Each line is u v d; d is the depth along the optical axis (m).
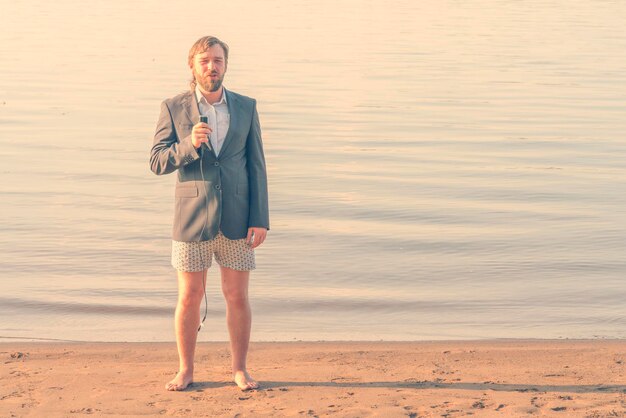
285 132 18.70
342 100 23.56
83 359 6.05
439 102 23.31
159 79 27.53
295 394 5.06
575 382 5.36
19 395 5.01
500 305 8.13
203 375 5.48
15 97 23.58
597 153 16.31
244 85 26.19
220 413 4.71
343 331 7.32
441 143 17.55
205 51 4.89
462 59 33.03
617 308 8.03
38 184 13.48
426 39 40.31
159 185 13.52
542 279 8.95
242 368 5.23
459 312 7.92
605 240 10.41
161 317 7.77
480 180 13.98
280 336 7.12
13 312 7.86
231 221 5.01
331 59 32.91
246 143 5.07
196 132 4.77
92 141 17.47
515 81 27.44
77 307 8.02
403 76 28.48
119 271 9.19
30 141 17.34
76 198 12.58
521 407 4.79
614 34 41.88
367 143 17.50
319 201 12.47
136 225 11.11
